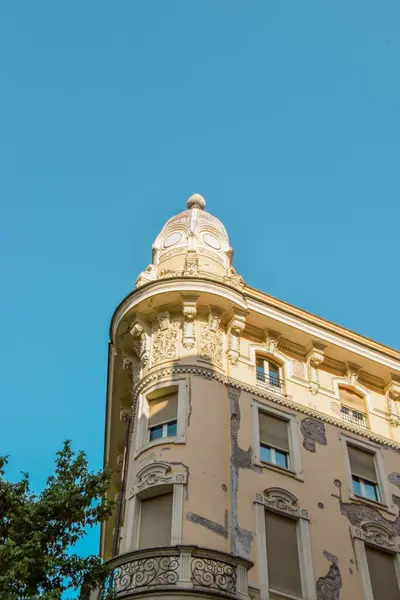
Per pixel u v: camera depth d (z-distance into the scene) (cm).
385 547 2317
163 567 1842
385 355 2839
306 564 2127
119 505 2383
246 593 1853
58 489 1756
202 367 2434
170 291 2555
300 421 2520
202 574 1831
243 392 2470
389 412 2775
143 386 2450
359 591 2164
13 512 1712
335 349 2769
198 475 2152
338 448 2523
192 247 2811
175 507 2073
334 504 2336
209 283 2578
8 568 1547
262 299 2714
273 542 2141
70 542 1725
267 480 2262
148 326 2619
